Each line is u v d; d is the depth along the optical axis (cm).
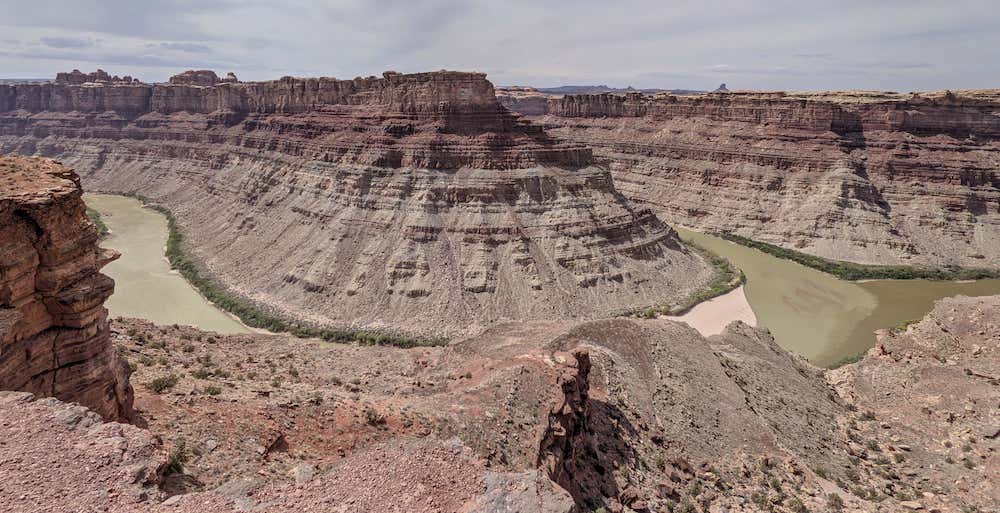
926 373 5644
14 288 2034
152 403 2580
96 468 1662
